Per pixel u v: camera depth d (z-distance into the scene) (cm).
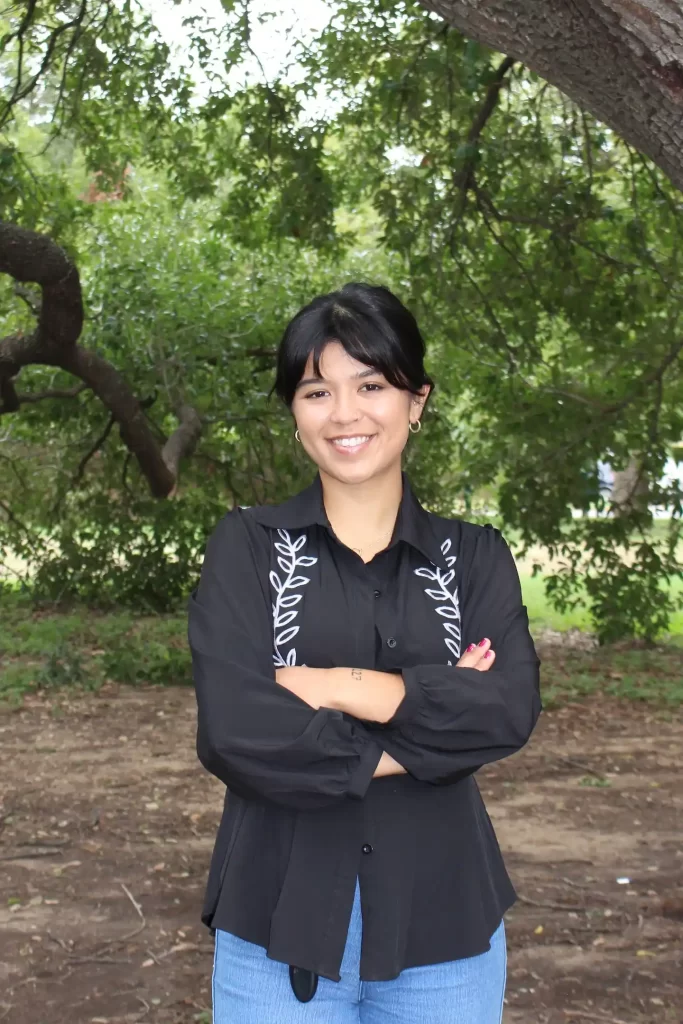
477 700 193
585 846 591
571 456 1134
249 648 200
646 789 708
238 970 195
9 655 1170
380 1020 195
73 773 743
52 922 488
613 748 817
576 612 1522
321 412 204
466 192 991
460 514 1418
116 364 1332
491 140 1008
